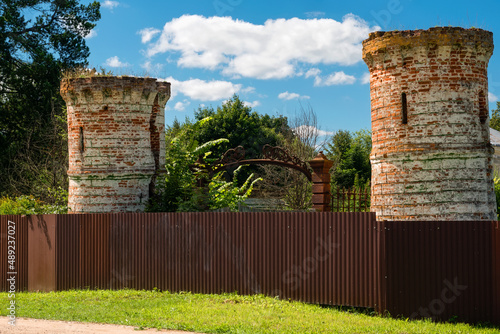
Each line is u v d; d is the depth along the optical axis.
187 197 20.30
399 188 16.56
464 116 16.31
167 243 16.12
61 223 17.33
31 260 17.77
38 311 13.88
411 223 12.94
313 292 14.04
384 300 13.05
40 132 37.16
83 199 19.73
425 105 16.30
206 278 15.54
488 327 11.96
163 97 21.11
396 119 16.67
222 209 22.05
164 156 21.44
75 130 20.02
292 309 13.38
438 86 16.27
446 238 12.62
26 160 36.75
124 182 19.61
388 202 16.78
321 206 21.16
